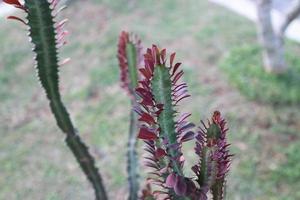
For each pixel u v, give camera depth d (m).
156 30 5.47
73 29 5.68
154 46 1.18
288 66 4.49
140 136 1.24
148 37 5.30
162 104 1.19
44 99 4.67
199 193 1.29
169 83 1.20
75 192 3.58
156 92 1.20
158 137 1.26
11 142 4.18
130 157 2.06
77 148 1.87
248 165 3.56
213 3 5.98
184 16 5.74
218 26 5.41
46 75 1.63
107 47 5.25
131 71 1.83
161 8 5.95
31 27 1.49
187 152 3.71
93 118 4.28
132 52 1.82
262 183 3.42
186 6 5.96
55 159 3.93
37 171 3.83
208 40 5.16
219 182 1.33
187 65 4.75
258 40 5.02
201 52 4.96
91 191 3.57
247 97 4.20
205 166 1.27
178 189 1.24
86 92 4.62
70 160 3.91
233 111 4.07
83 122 4.24
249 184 3.42
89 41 5.41
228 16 5.62
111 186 3.54
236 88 4.33
